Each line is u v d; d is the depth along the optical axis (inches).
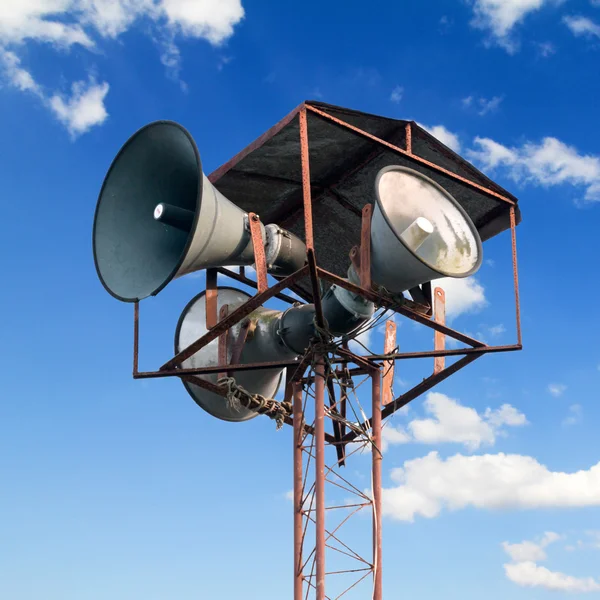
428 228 501.7
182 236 538.3
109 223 554.6
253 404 567.8
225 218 523.2
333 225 649.0
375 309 543.2
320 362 527.5
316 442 506.6
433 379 570.3
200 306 619.2
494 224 625.0
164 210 508.1
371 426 546.0
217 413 615.2
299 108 530.3
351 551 509.4
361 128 567.8
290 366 555.2
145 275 527.5
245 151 577.0
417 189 532.7
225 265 545.0
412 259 494.3
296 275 502.9
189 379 575.2
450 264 521.0
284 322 553.6
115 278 536.7
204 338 541.0
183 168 534.0
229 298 616.4
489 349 555.8
